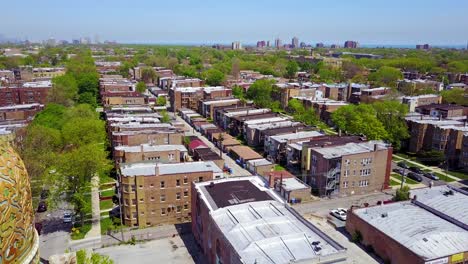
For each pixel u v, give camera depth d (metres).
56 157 77.19
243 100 165.50
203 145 111.25
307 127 117.06
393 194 84.44
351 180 83.31
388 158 85.88
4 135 94.38
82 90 182.25
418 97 152.88
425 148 111.12
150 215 68.88
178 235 65.62
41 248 61.12
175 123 138.12
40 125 99.94
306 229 49.19
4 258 20.28
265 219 50.62
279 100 174.62
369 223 59.88
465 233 54.50
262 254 43.47
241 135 128.75
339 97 182.50
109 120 111.81
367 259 57.53
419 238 53.47
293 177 86.62
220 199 57.47
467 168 99.25
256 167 93.25
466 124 111.56
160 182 68.31
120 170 71.00
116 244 62.50
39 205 75.81
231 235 47.59
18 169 22.20
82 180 68.75
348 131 117.00
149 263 56.94
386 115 117.69
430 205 63.22
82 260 41.03
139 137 95.81
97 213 73.62
